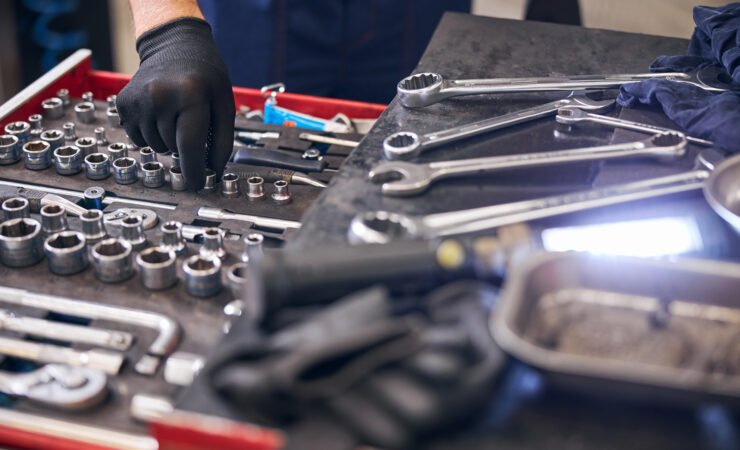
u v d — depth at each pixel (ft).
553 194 2.80
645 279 2.00
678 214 2.50
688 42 4.55
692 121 3.14
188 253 3.06
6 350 2.52
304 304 1.92
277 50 6.20
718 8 3.92
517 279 1.87
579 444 1.67
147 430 2.24
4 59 8.67
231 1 6.03
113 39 9.59
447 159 3.06
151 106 3.41
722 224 2.45
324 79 6.54
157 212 3.36
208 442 1.76
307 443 1.58
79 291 2.81
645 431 1.71
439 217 2.36
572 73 4.09
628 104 3.50
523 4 11.44
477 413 1.72
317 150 3.94
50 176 3.65
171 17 3.88
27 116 4.24
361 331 1.63
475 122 3.40
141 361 2.46
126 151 3.78
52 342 2.78
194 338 2.60
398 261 1.97
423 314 1.90
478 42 4.44
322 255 1.93
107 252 2.92
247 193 3.52
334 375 1.65
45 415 2.29
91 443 2.21
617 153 2.91
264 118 4.60
